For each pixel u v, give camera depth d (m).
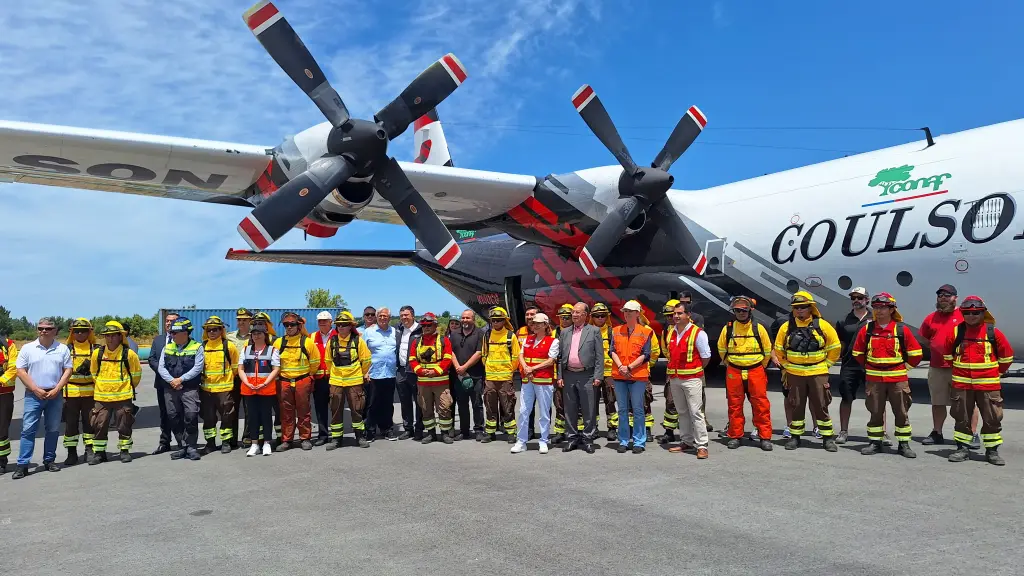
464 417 7.50
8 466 6.51
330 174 7.95
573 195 11.03
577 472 5.59
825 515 4.19
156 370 7.09
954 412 5.76
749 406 9.56
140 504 4.84
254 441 6.78
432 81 8.52
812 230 9.84
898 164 9.34
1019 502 4.41
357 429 7.13
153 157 8.61
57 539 4.02
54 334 6.30
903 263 8.80
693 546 3.66
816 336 6.25
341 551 3.69
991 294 8.12
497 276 14.95
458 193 10.91
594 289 12.81
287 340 7.09
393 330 7.90
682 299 7.66
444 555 3.59
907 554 3.45
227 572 3.39
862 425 7.70
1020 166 8.01
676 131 10.36
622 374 6.40
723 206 11.37
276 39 7.89
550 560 3.49
